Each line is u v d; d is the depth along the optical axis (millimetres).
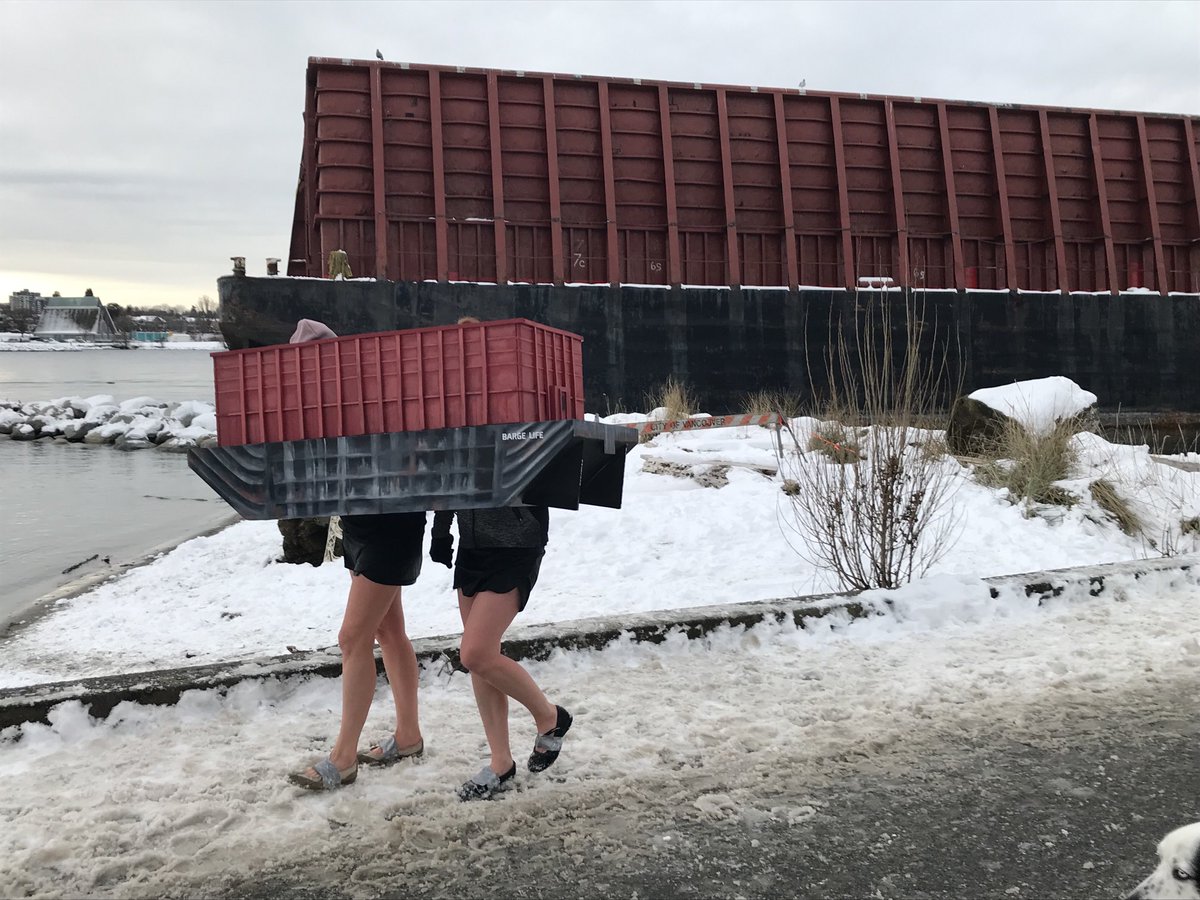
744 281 26219
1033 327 27406
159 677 4816
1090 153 29172
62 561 12320
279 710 4844
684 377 24891
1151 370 28500
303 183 28375
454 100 24141
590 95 25156
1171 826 3443
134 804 3734
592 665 5512
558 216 24234
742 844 3379
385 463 3564
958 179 27922
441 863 3279
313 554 10969
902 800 3715
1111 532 10203
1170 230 30156
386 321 22953
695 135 25859
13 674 7262
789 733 4438
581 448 3631
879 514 7578
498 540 3717
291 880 3180
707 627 5852
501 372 3455
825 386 25719
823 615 6141
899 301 26266
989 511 10820
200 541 12797
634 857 3301
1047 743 4273
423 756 4227
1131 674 5195
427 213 23844
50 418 37344
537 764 3977
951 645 5820
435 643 5332
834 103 26516
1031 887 3049
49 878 3188
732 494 11828
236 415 3795
